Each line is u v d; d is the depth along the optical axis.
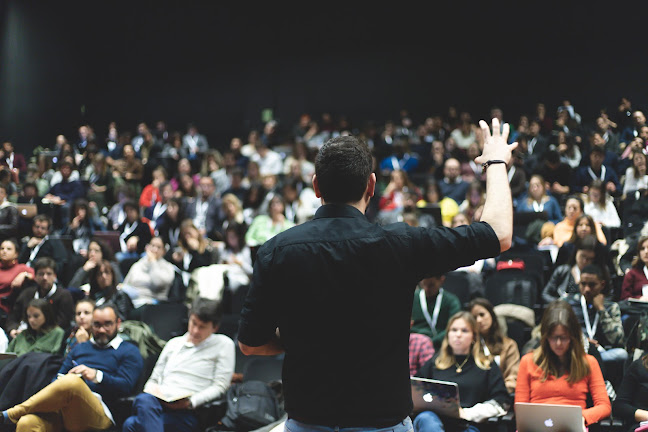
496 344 5.32
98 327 5.59
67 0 18.83
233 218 9.62
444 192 10.62
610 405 4.75
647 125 9.89
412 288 1.85
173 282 7.86
